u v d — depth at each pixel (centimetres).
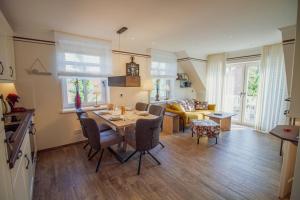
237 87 529
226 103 551
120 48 404
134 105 445
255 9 218
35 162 255
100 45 357
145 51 450
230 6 210
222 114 439
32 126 240
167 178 229
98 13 228
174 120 438
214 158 288
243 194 196
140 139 236
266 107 436
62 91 334
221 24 274
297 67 139
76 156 294
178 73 550
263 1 197
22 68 285
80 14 231
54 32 300
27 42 287
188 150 321
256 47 450
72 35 320
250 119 509
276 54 409
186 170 249
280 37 352
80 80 365
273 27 289
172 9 218
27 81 288
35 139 280
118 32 311
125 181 222
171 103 481
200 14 233
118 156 289
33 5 202
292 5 207
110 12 226
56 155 297
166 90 534
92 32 313
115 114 315
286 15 238
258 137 398
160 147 336
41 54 301
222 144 352
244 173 241
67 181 221
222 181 222
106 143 250
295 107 143
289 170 187
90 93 382
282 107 406
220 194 196
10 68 228
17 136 143
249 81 502
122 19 251
